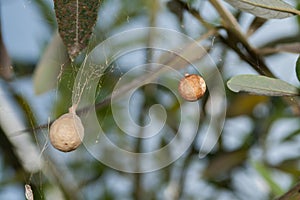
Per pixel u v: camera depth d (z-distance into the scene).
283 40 0.83
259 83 0.60
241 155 0.94
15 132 0.77
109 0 0.79
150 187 0.93
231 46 0.79
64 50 0.75
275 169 0.94
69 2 0.57
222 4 0.77
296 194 0.63
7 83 0.76
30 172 0.79
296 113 0.85
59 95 0.77
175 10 0.80
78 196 0.85
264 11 0.60
